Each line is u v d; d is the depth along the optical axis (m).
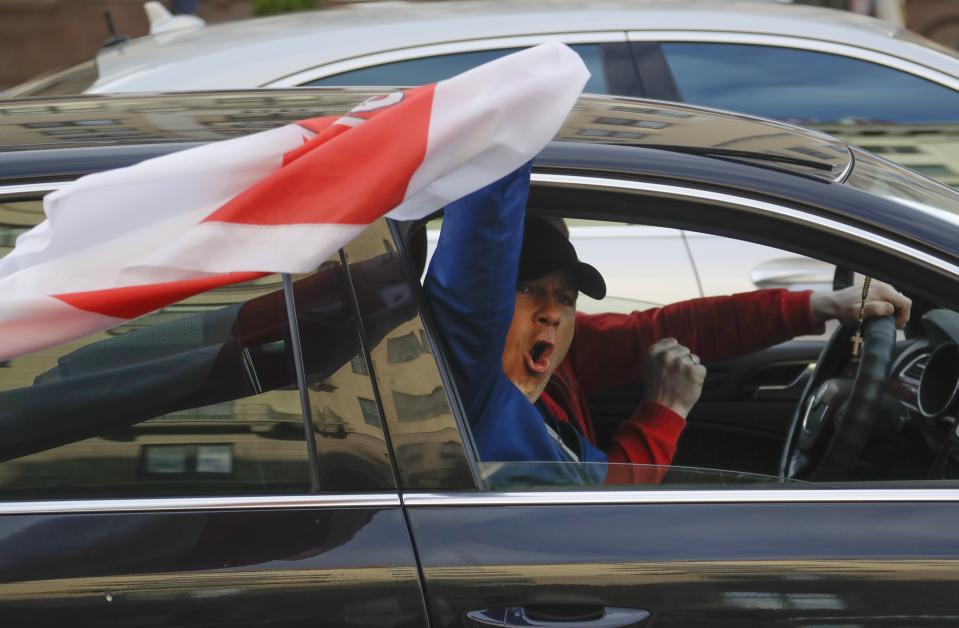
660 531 2.58
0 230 2.59
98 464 2.57
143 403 2.59
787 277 5.16
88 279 2.32
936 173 5.93
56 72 6.71
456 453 2.59
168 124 2.98
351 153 2.36
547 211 2.73
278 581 2.48
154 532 2.50
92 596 2.45
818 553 2.58
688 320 3.84
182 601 2.46
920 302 3.61
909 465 3.32
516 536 2.55
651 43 6.07
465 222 2.61
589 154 2.77
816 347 4.10
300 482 2.56
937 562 2.59
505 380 2.86
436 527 2.54
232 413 2.58
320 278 2.60
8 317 2.26
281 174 2.34
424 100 2.39
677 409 3.51
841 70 6.20
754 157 2.90
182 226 2.38
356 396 2.57
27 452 2.56
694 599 2.53
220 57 5.88
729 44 6.14
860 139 6.10
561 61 2.45
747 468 3.71
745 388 3.91
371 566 2.50
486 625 2.49
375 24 6.04
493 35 5.96
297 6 13.42
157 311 2.60
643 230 5.26
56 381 2.60
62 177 2.64
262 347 2.59
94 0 16.06
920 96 6.22
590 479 2.75
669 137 2.96
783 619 2.54
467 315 2.68
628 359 3.76
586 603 2.51
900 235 2.72
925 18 14.38
